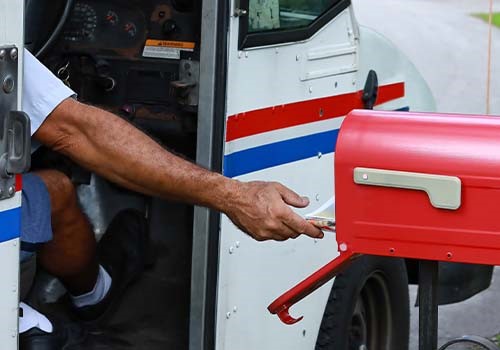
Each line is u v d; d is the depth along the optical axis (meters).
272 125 3.62
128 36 3.86
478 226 2.57
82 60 3.92
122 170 2.93
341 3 4.02
